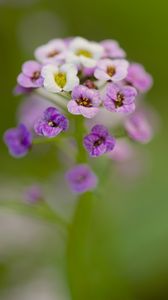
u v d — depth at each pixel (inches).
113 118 7.2
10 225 8.7
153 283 8.3
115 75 5.7
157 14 10.6
